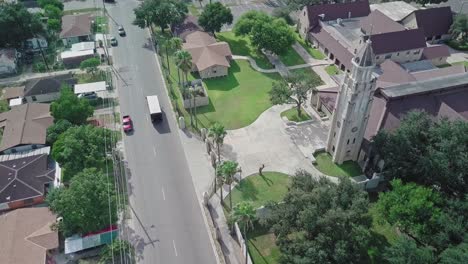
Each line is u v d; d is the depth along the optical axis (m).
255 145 95.62
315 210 61.06
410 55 124.06
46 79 110.44
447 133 75.00
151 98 105.38
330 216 59.47
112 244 68.31
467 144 74.19
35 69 124.12
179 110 106.88
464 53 134.88
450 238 63.59
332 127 87.31
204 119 104.12
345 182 67.75
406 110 87.19
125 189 83.62
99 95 111.94
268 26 125.75
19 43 130.38
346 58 122.31
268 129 100.75
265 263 69.19
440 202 68.81
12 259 64.38
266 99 112.00
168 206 80.12
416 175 78.00
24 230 69.25
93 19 153.00
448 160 72.88
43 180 80.19
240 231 72.31
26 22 127.00
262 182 85.56
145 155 92.38
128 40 140.25
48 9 145.50
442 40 141.12
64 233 70.38
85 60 121.50
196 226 76.38
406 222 67.25
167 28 149.25
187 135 98.62
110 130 96.38
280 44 124.88
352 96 76.62
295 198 64.25
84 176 73.50
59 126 91.62
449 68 111.88
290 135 98.88
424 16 137.00
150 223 76.62
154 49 135.12
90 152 84.62
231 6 167.62
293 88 104.50
